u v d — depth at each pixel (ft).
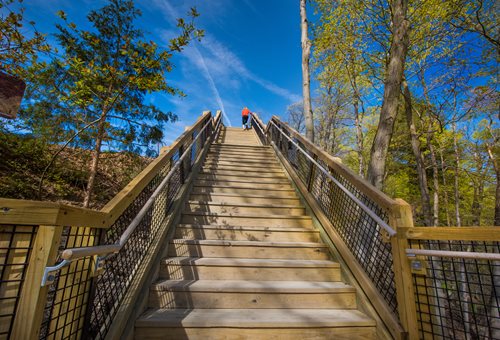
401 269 5.35
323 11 26.84
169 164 9.89
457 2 21.16
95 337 4.42
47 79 14.03
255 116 36.83
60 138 16.28
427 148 41.11
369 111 38.93
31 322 2.79
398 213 5.62
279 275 7.74
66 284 3.66
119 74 14.94
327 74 34.40
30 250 2.96
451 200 43.91
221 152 21.70
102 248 3.99
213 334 5.51
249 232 9.71
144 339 5.37
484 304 4.81
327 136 45.96
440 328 5.04
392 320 5.47
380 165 11.32
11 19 10.42
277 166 18.99
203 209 11.56
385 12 24.02
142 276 6.29
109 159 20.45
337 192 9.49
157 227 8.29
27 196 15.25
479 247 4.96
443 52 25.31
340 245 8.33
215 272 7.57
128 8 17.47
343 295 6.93
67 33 16.05
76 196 18.20
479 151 31.53
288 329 5.67
